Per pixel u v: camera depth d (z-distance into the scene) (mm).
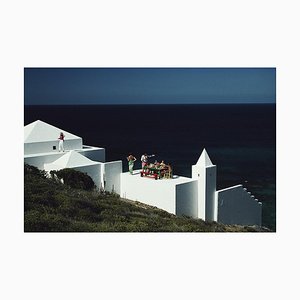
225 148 76250
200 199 31000
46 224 26078
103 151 36250
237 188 33156
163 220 28234
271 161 66625
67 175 30406
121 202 30328
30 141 32656
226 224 32250
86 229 26188
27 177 29562
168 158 68812
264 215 44656
